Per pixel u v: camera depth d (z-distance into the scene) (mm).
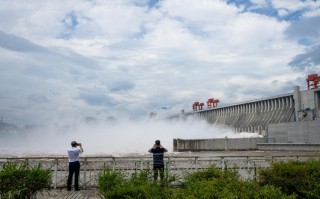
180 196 8242
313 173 10281
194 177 10789
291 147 48281
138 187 9711
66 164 17500
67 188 15023
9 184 11297
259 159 17031
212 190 7840
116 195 9617
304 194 9812
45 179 12164
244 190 8125
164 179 10531
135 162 16234
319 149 43469
